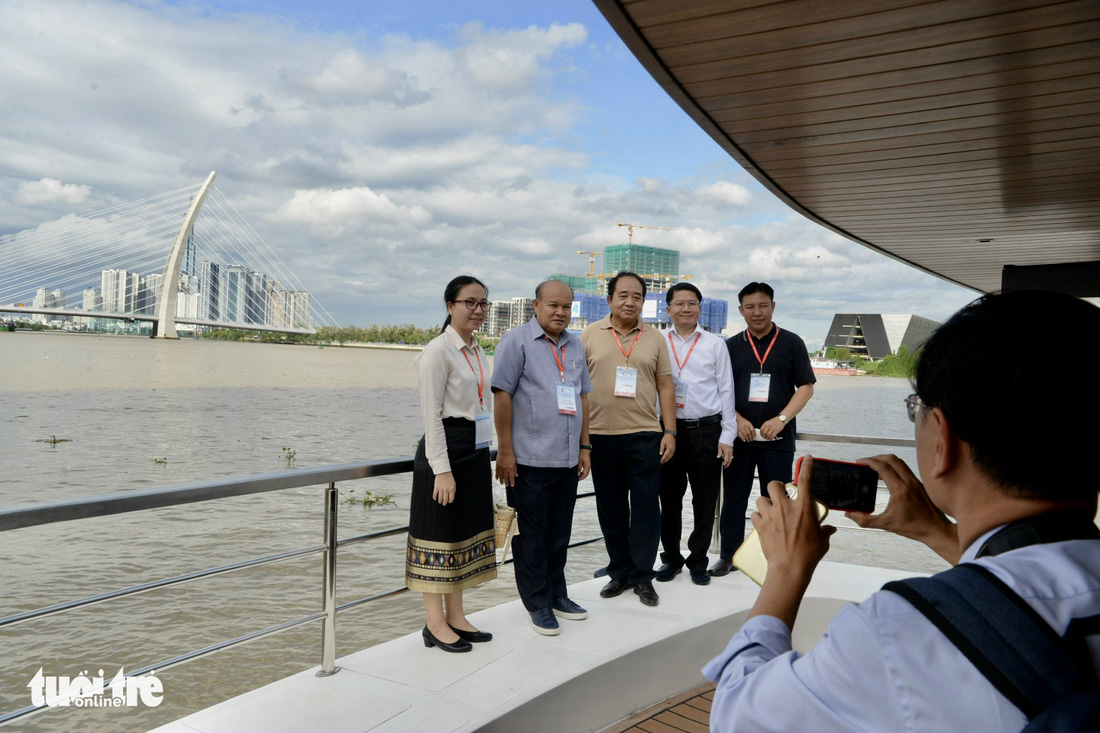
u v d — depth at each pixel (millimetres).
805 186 4578
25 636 11922
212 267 134000
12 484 23953
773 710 594
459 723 2230
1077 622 517
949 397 632
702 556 3748
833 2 2406
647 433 3484
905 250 6738
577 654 2803
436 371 2760
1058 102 3156
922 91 3102
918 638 534
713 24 2582
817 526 780
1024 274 6730
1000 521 625
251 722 2242
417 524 2832
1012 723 492
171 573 15977
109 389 63281
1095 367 588
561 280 3275
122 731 8531
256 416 47688
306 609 13625
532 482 3141
